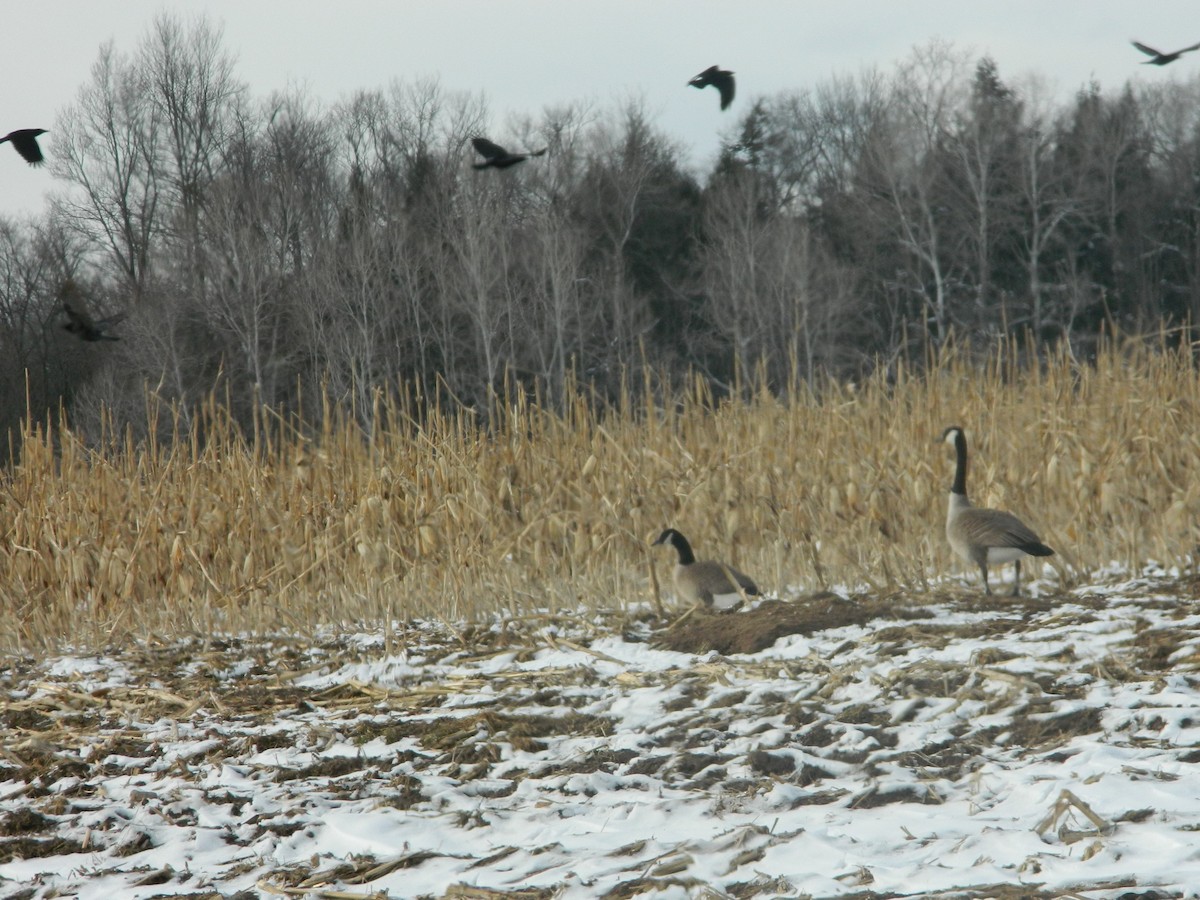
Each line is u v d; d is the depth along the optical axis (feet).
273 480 91.45
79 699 63.52
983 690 47.73
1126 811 35.01
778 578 69.92
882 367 93.50
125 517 88.22
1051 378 83.82
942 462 78.95
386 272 263.90
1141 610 56.54
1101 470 71.77
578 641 64.59
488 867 37.01
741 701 50.93
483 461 86.07
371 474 85.97
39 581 85.61
